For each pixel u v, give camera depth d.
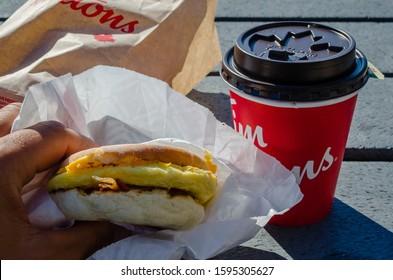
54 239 0.42
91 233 0.44
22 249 0.41
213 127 0.49
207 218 0.45
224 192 0.45
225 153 0.49
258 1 0.88
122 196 0.41
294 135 0.47
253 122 0.48
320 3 0.87
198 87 0.69
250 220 0.44
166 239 0.44
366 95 0.67
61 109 0.49
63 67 0.57
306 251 0.48
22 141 0.43
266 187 0.47
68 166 0.42
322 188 0.50
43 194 0.45
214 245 0.44
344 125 0.48
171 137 0.50
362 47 0.76
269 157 0.47
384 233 0.50
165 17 0.60
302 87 0.45
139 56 0.59
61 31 0.60
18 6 0.86
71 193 0.42
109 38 0.59
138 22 0.60
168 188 0.42
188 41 0.61
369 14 0.83
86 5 0.61
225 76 0.49
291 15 0.83
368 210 0.52
